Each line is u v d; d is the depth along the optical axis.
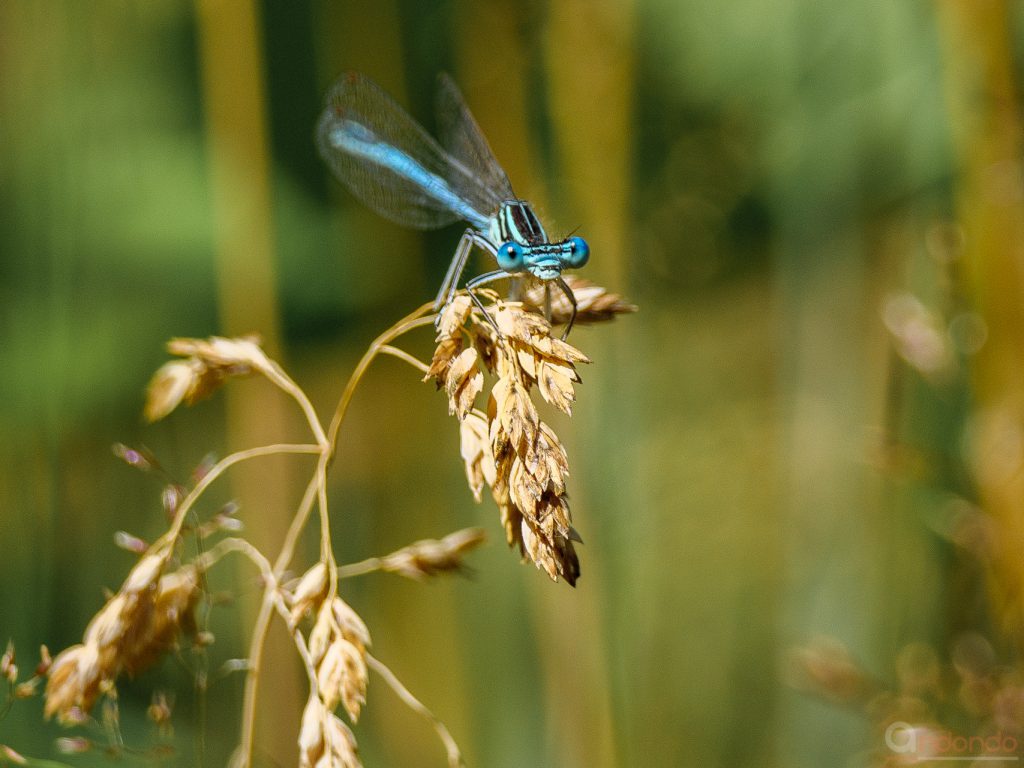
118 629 0.13
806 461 0.18
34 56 0.18
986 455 0.16
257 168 0.17
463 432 0.13
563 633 0.16
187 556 0.14
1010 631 0.16
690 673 0.18
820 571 0.18
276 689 0.17
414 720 0.17
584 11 0.17
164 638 0.13
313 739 0.13
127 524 0.18
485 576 0.18
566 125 0.18
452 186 0.14
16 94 0.18
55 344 0.17
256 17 0.17
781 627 0.18
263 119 0.17
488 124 0.18
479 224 0.14
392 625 0.18
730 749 0.18
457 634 0.18
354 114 0.14
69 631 0.17
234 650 0.17
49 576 0.16
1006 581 0.16
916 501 0.17
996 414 0.16
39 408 0.17
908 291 0.18
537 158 0.18
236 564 0.17
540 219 0.14
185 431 0.18
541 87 0.18
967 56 0.17
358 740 0.17
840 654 0.16
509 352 0.13
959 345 0.17
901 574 0.17
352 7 0.18
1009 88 0.17
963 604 0.17
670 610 0.18
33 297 0.18
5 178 0.18
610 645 0.16
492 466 0.13
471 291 0.13
